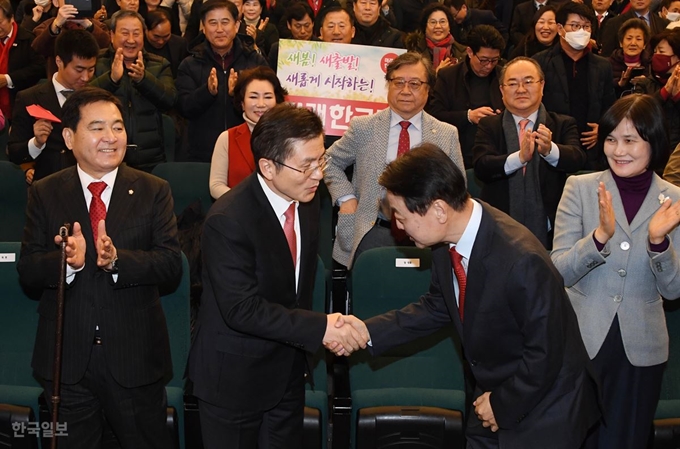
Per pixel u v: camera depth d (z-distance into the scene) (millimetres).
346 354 2553
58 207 2727
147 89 4695
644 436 2834
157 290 2904
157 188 2820
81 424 2791
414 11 6867
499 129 3998
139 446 2844
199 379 2559
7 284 3449
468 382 3430
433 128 3861
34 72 5605
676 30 4855
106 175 2773
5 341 3441
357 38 5711
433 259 2457
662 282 2607
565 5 4801
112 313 2734
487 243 2217
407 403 3248
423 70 3787
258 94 3859
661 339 2770
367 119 3908
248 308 2418
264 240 2475
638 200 2727
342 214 3875
